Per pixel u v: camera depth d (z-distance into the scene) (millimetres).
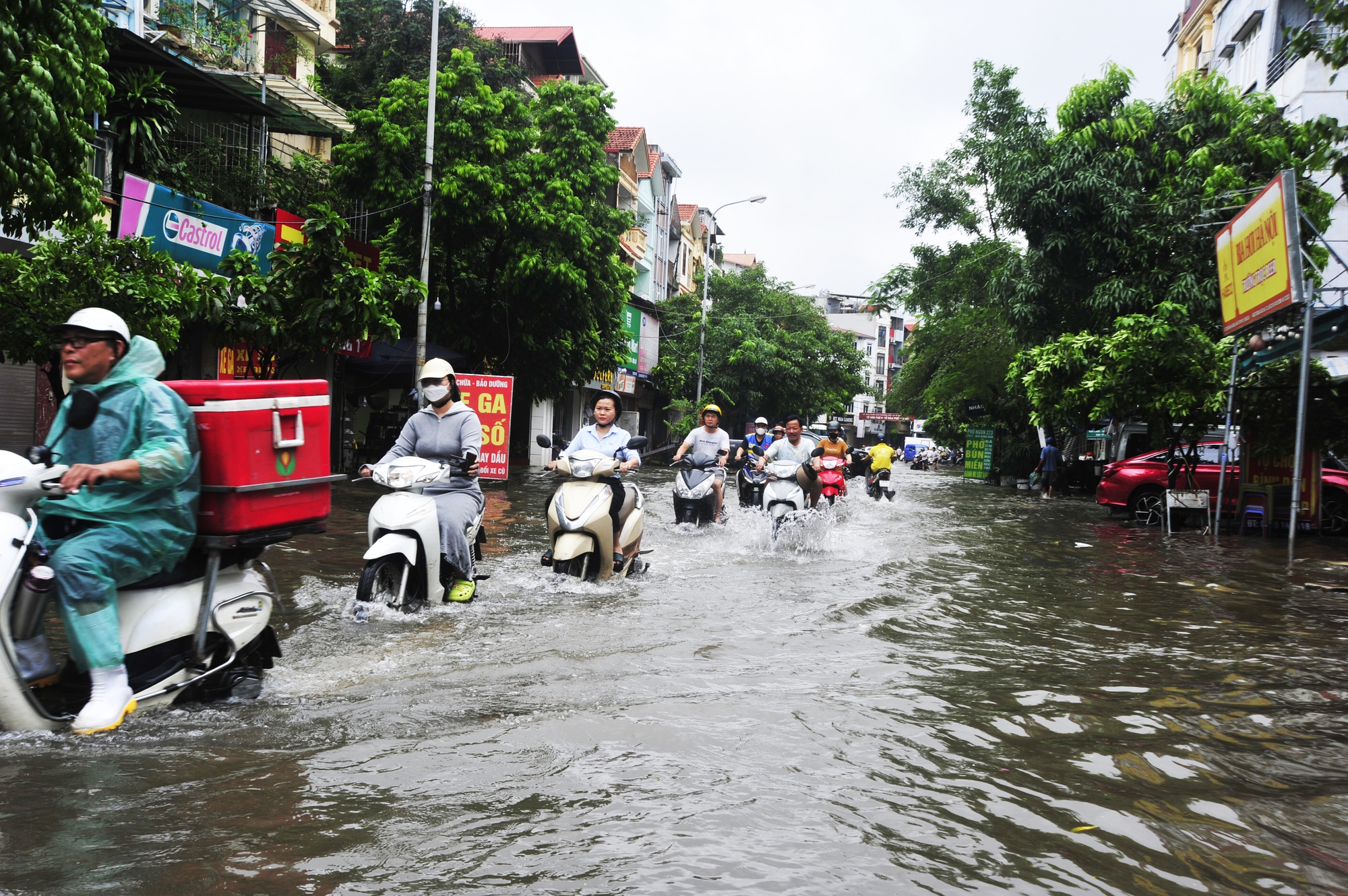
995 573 8656
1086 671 4863
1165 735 3760
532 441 26172
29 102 6113
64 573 3332
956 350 33906
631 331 34219
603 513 6973
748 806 2863
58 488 3297
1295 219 11125
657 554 8922
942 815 2852
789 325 45000
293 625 5262
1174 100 21031
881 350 105312
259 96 16641
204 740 3305
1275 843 2713
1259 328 13141
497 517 11344
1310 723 3979
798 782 3082
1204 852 2639
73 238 8547
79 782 2869
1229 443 14867
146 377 3596
